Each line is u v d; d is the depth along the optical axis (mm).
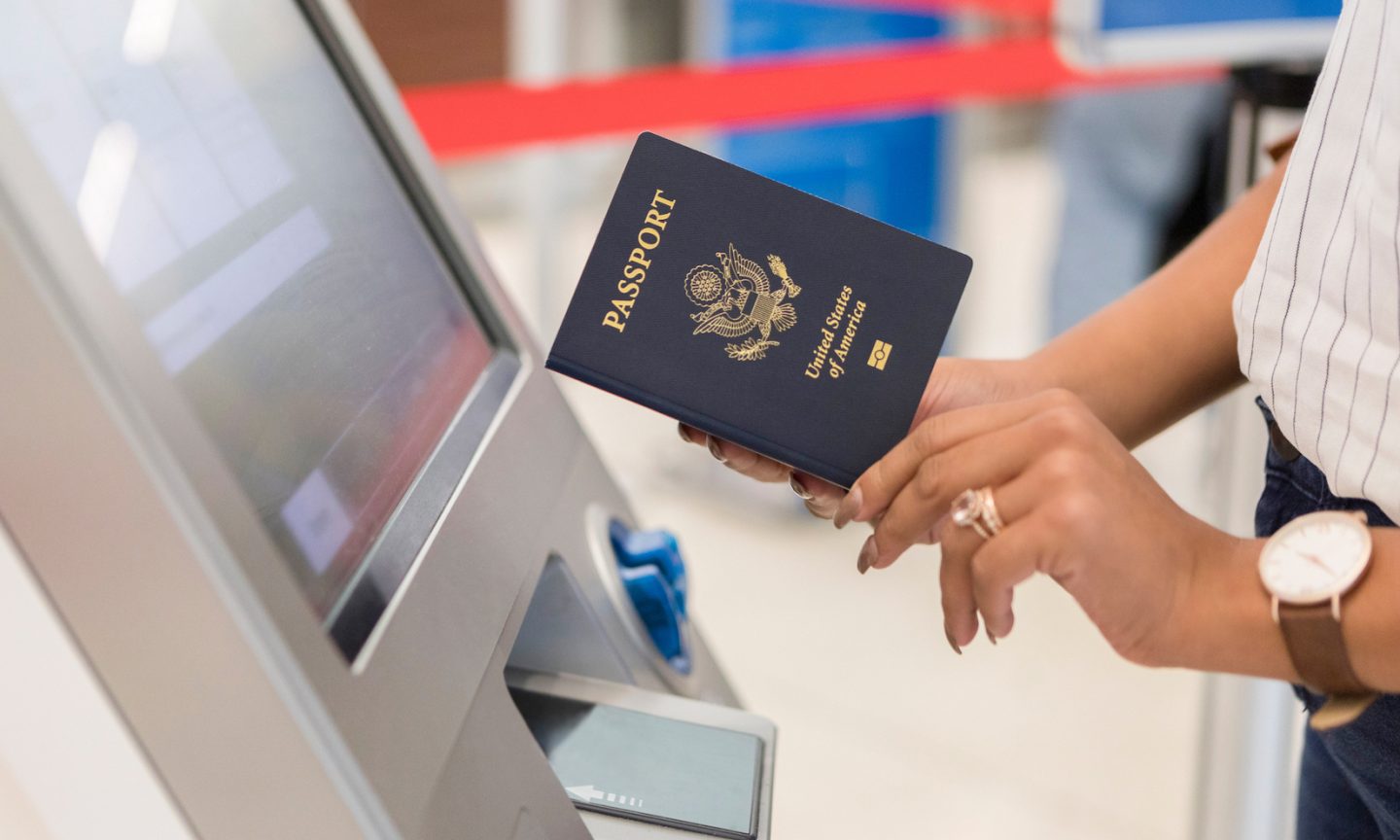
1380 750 646
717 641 2379
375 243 753
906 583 2613
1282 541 549
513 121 1966
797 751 2076
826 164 3105
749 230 640
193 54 636
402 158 831
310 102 755
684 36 3658
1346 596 531
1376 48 585
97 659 444
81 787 463
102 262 466
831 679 2285
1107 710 2221
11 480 427
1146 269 2836
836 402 639
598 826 657
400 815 475
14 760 462
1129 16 1190
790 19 3064
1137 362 792
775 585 2588
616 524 888
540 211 2883
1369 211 572
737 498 2922
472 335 823
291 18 776
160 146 564
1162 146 2699
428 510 632
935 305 648
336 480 580
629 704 775
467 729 557
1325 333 607
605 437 3203
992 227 4570
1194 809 1340
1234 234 808
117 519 428
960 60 2168
